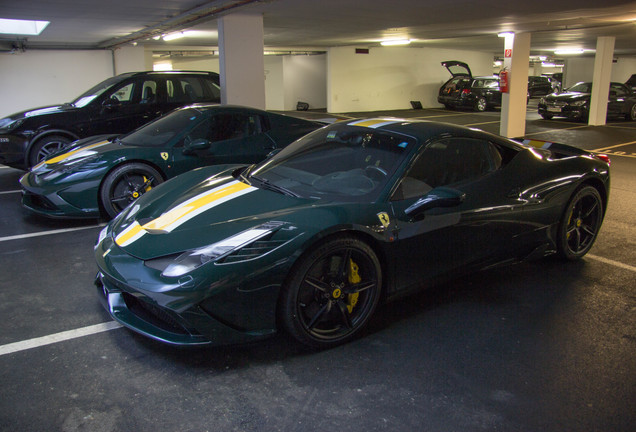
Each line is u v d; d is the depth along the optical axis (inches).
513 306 125.7
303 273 97.7
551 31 487.5
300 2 289.3
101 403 85.7
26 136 266.8
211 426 80.8
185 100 311.6
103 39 502.3
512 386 92.8
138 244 100.2
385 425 81.9
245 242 93.7
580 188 149.2
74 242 169.8
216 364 98.3
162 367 96.9
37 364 97.0
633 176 294.4
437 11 335.3
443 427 81.6
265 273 93.3
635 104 673.0
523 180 135.1
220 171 139.7
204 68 970.1
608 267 152.9
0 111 525.0
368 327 114.7
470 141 129.0
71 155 193.8
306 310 101.9
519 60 490.6
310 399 88.1
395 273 112.5
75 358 99.3
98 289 114.8
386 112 789.9
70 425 80.0
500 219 128.0
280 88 863.1
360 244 104.4
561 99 648.4
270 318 97.0
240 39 336.2
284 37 548.7
